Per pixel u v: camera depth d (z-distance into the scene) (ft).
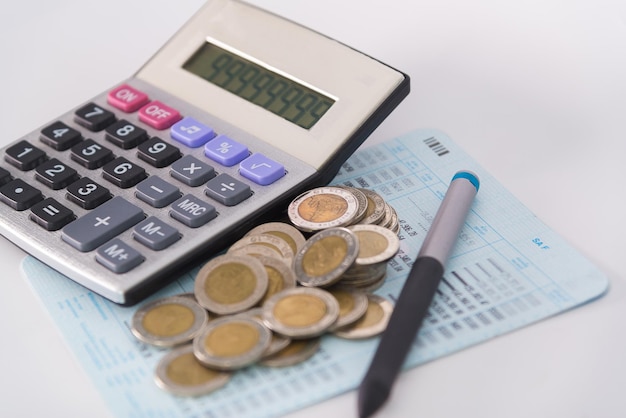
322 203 3.32
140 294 3.06
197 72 3.89
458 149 3.79
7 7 4.76
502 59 4.35
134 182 3.43
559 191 3.60
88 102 3.83
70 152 3.59
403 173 3.67
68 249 3.20
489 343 2.96
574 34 4.49
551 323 3.03
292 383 2.82
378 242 3.12
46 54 4.47
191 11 4.75
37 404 2.88
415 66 4.34
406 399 2.81
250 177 3.41
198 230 3.22
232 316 2.94
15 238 3.30
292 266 3.09
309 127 3.56
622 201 3.55
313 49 3.76
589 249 3.33
